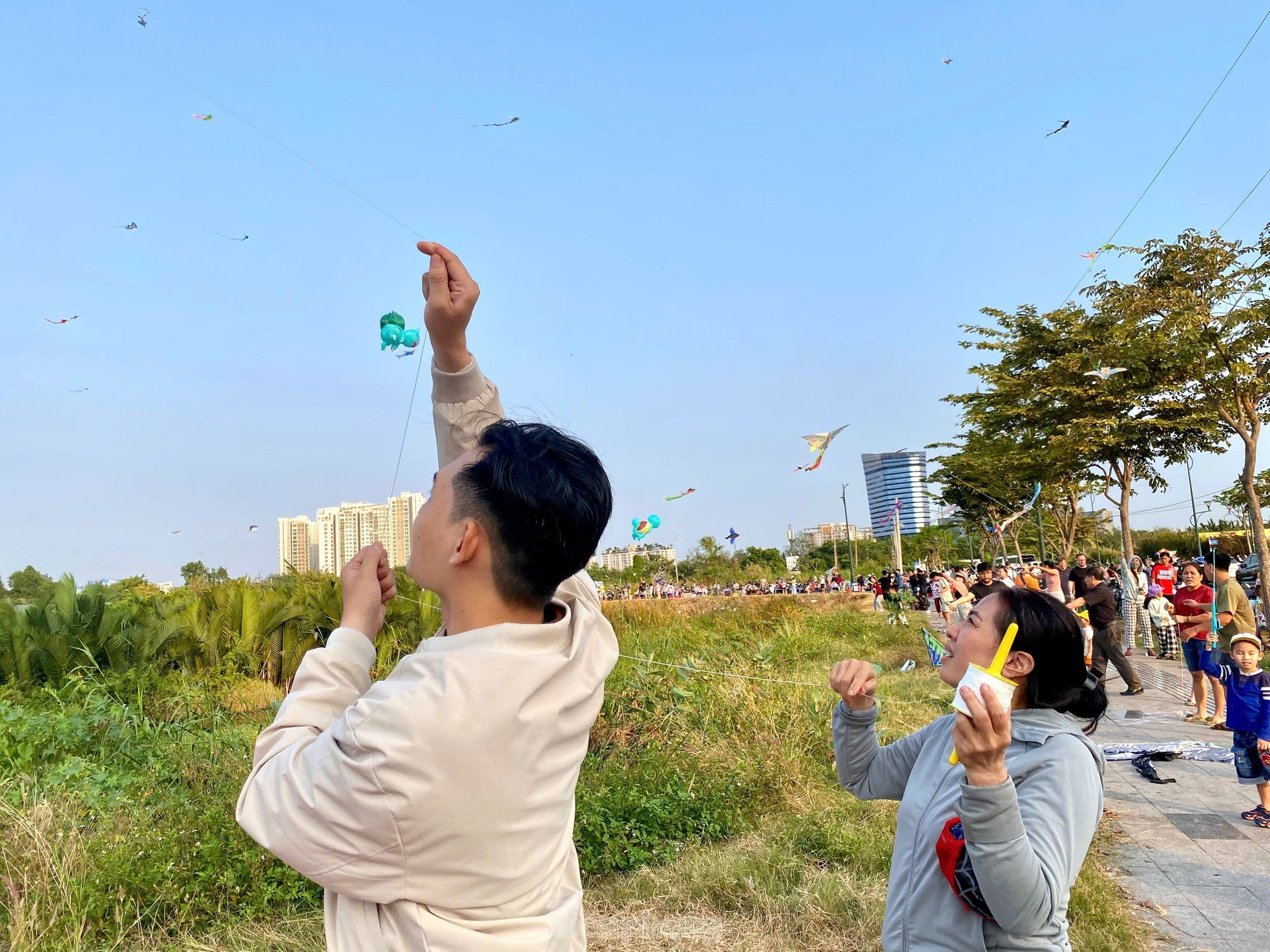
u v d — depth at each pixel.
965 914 1.76
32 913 3.59
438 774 1.04
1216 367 14.31
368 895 1.07
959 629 2.12
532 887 1.14
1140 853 5.12
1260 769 5.60
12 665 7.73
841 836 5.02
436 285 1.45
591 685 1.25
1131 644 14.77
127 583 14.75
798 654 12.68
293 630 9.59
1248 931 4.11
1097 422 17.44
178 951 3.69
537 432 1.29
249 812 1.13
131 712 6.42
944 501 28.70
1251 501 14.09
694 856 4.89
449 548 1.23
